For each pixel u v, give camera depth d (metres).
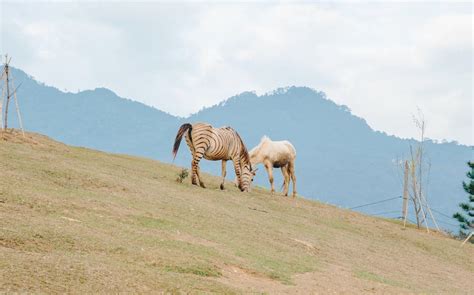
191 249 17.27
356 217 36.00
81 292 11.69
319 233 27.09
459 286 23.14
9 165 23.72
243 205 28.97
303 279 17.41
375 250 27.02
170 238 18.20
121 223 18.73
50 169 24.58
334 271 19.75
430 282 22.55
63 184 22.98
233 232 21.83
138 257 15.25
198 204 25.55
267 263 18.31
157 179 30.30
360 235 30.44
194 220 22.11
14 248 13.73
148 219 20.25
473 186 50.97
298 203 34.97
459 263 29.91
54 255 13.65
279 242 22.33
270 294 14.59
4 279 11.34
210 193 29.59
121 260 14.67
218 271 15.80
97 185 24.23
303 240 23.97
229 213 25.48
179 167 38.69
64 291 11.54
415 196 40.59
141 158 40.09
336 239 26.81
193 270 15.27
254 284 15.48
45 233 15.18
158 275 13.88
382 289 18.06
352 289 17.16
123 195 23.55
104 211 19.81
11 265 12.15
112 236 16.75
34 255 13.24
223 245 19.23
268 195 35.12
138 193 24.62
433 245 32.69
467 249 33.91
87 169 27.33
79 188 23.02
